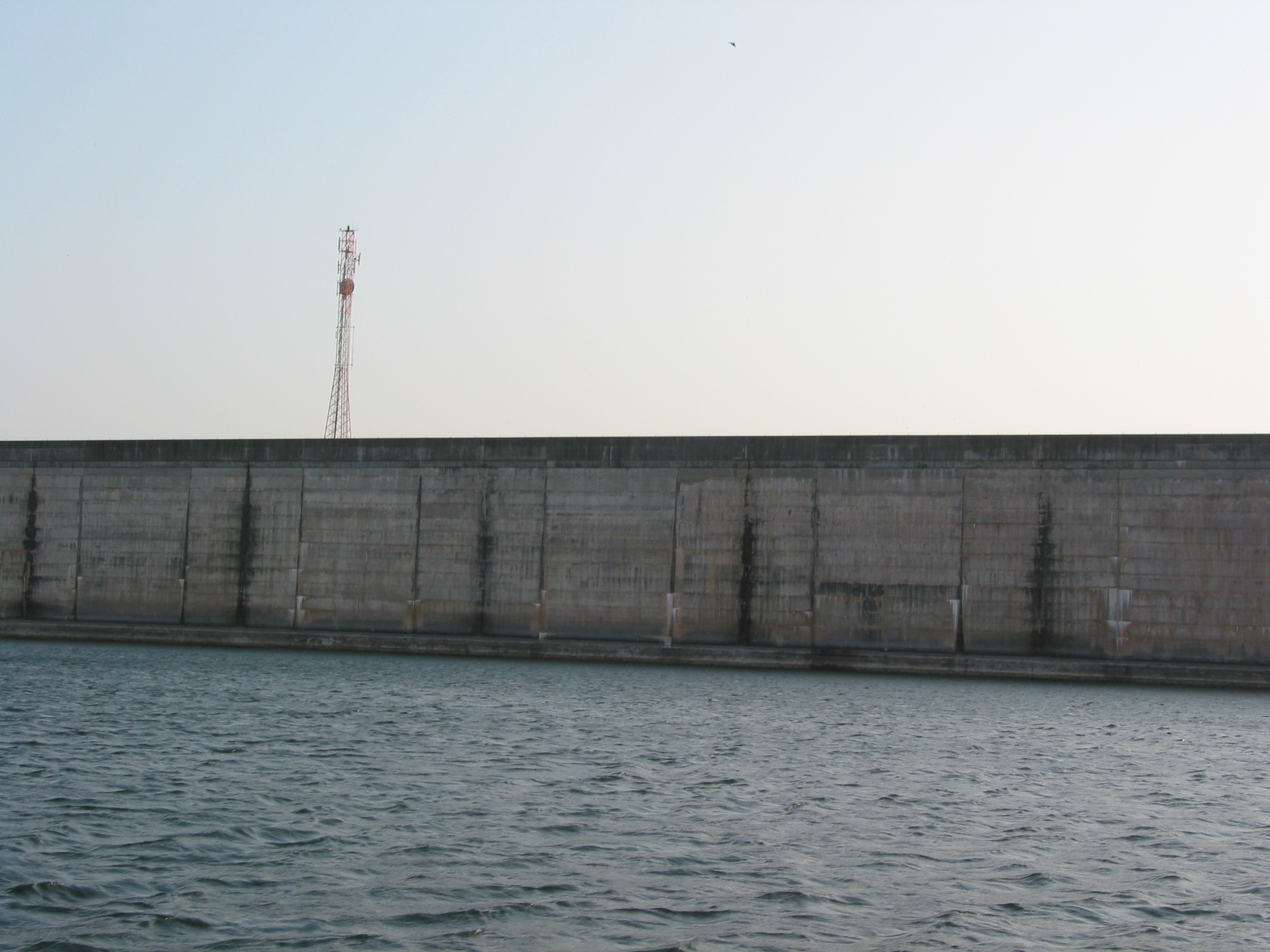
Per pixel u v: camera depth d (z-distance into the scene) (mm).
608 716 41938
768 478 62469
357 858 22094
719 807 26969
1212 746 38531
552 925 18781
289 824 24438
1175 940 18828
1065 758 35375
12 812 24859
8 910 18844
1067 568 59406
